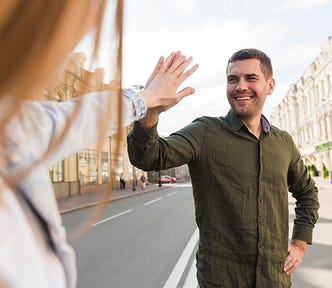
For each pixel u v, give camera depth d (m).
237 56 1.95
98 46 0.55
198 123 1.90
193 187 1.89
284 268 1.83
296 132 59.94
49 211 0.56
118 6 0.59
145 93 0.94
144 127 1.42
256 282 1.73
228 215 1.77
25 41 0.46
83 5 0.52
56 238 0.57
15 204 0.51
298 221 2.21
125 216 13.37
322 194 22.36
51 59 0.49
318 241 7.80
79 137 0.66
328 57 41.03
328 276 5.31
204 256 1.78
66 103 0.68
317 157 47.91
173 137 1.77
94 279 5.32
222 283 1.72
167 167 1.68
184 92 1.01
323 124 44.12
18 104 0.47
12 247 0.47
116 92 0.65
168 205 17.78
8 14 0.45
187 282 5.14
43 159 0.59
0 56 0.45
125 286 5.00
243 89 1.87
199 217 1.84
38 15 0.47
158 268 5.88
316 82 47.09
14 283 0.46
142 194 29.78
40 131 0.58
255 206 1.78
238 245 1.75
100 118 0.66
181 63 1.03
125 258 6.57
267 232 1.77
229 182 1.79
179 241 8.13
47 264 0.55
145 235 9.01
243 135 1.85
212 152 1.82
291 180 2.23
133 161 1.54
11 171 0.52
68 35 0.50
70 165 24.28
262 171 1.82
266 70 1.95
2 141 0.50
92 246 7.66
